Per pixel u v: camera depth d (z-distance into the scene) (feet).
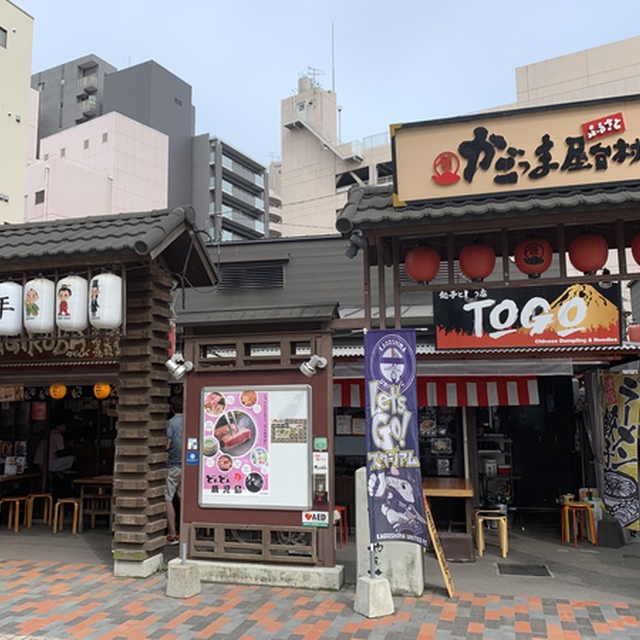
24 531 35.68
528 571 26.76
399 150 22.48
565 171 21.12
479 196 21.66
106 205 131.85
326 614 20.98
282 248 50.70
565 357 31.68
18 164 86.17
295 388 25.34
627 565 27.76
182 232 27.53
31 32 90.58
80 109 179.42
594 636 18.71
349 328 25.34
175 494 33.30
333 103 165.68
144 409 26.81
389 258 27.84
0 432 42.14
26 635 19.25
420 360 32.45
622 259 22.31
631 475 30.01
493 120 21.80
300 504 24.71
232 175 183.93
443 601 22.30
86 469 42.04
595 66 108.99
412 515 22.29
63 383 30.73
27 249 26.40
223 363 27.63
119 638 18.95
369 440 22.76
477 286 23.30
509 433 39.27
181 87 172.24
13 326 26.48
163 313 28.32
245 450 25.58
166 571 26.61
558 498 36.86
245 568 24.67
